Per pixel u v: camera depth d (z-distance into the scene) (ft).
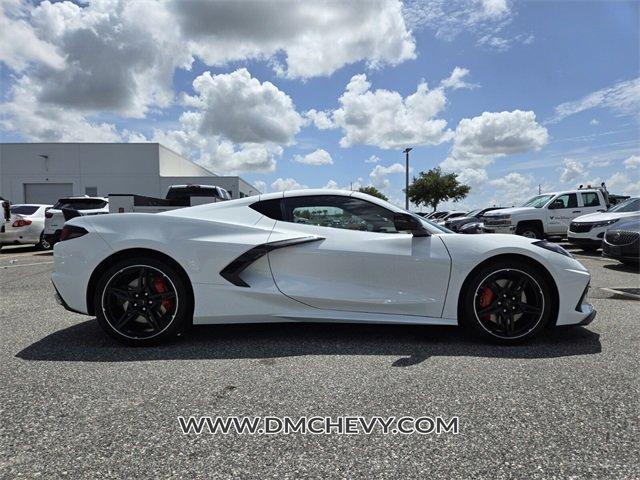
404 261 10.64
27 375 8.52
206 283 10.50
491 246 10.55
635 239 23.71
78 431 6.35
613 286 19.17
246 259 10.57
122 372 8.68
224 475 5.31
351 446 5.98
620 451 5.83
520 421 6.66
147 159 112.57
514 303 10.47
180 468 5.45
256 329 11.96
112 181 112.06
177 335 11.34
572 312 10.49
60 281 10.50
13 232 37.35
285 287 10.63
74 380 8.25
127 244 10.40
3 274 23.70
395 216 10.61
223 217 11.23
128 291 10.36
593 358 9.45
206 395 7.59
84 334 11.48
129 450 5.85
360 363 9.20
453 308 10.64
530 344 10.48
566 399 7.41
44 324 12.55
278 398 7.47
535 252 10.37
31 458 5.64
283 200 11.52
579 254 35.09
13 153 109.60
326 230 11.10
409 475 5.32
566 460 5.64
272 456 5.74
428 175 136.26
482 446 5.98
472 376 8.44
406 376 8.45
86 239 10.50
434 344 10.55
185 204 25.80
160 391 7.75
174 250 10.43
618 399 7.39
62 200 39.93
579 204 41.32
